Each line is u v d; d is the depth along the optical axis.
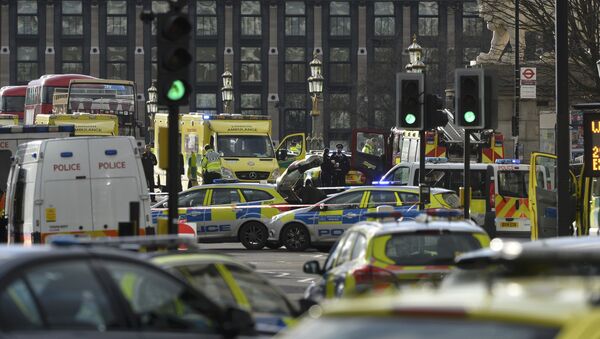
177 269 39.25
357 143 176.62
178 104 53.69
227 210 119.69
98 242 32.66
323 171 153.00
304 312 43.38
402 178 135.00
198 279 39.69
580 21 142.50
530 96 152.50
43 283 28.12
